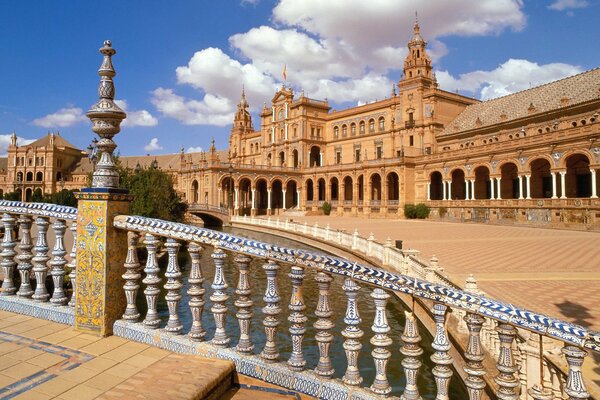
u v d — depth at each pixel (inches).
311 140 3405.5
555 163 1652.3
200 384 143.3
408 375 139.8
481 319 132.0
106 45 196.4
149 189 1449.3
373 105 3117.6
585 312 428.8
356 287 147.9
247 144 4320.9
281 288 719.1
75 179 4503.0
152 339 182.7
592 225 1424.7
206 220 2790.4
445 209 2202.3
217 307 173.2
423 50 2849.4
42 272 225.9
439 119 2723.9
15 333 194.4
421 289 136.9
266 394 156.3
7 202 231.6
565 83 2100.1
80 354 172.4
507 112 2304.4
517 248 960.9
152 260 191.5
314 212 3105.3
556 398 180.1
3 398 136.6
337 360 456.1
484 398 268.1
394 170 2544.3
